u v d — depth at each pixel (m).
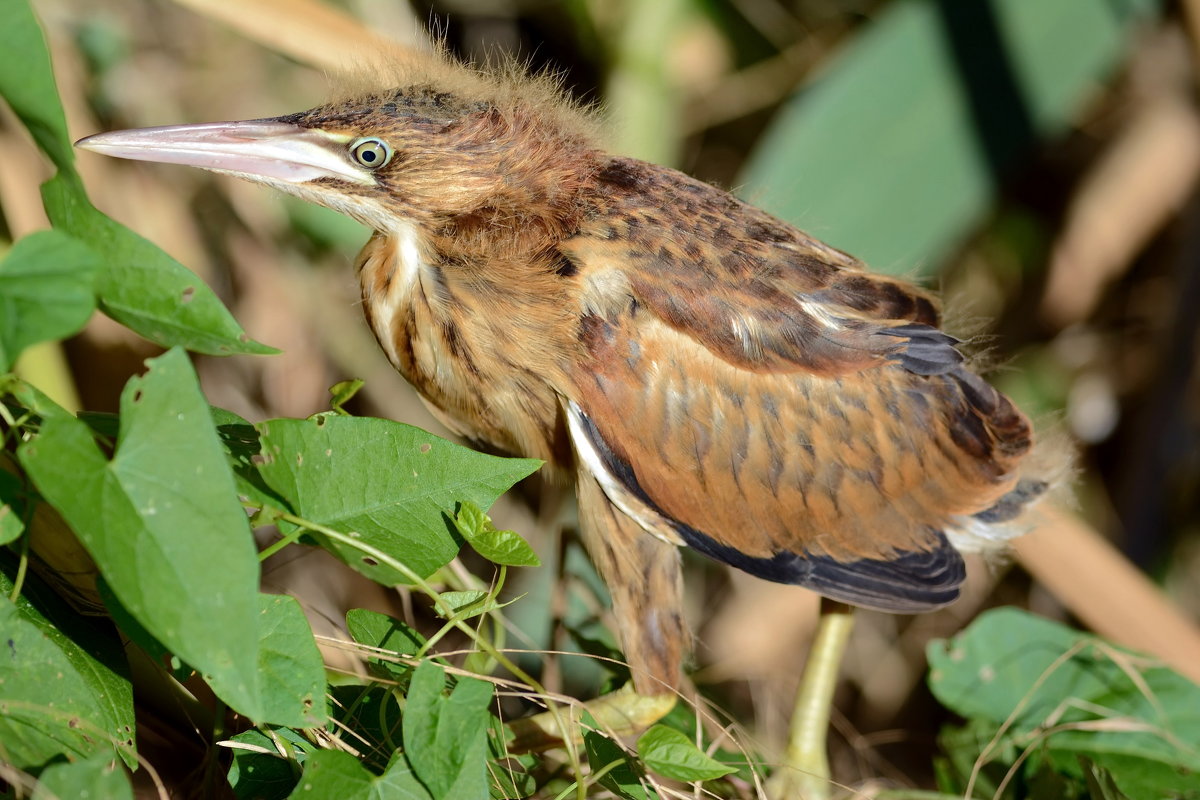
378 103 3.96
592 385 3.96
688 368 3.96
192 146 3.95
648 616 3.98
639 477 3.97
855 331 3.97
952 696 3.99
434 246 3.96
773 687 4.07
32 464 3.84
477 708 3.87
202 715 3.91
